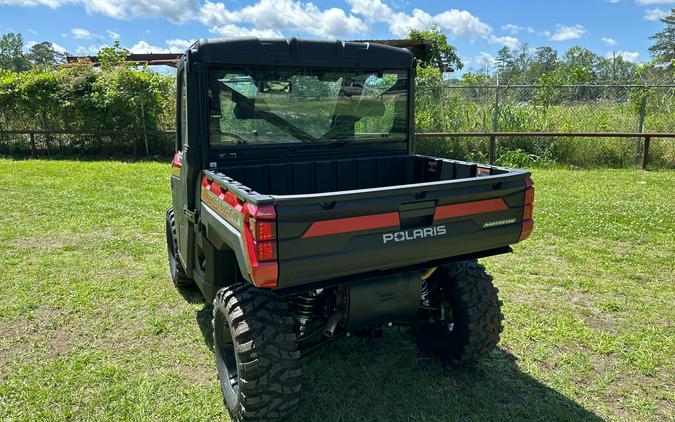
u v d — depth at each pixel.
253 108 3.32
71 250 5.71
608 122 12.16
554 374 3.24
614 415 2.85
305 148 3.55
